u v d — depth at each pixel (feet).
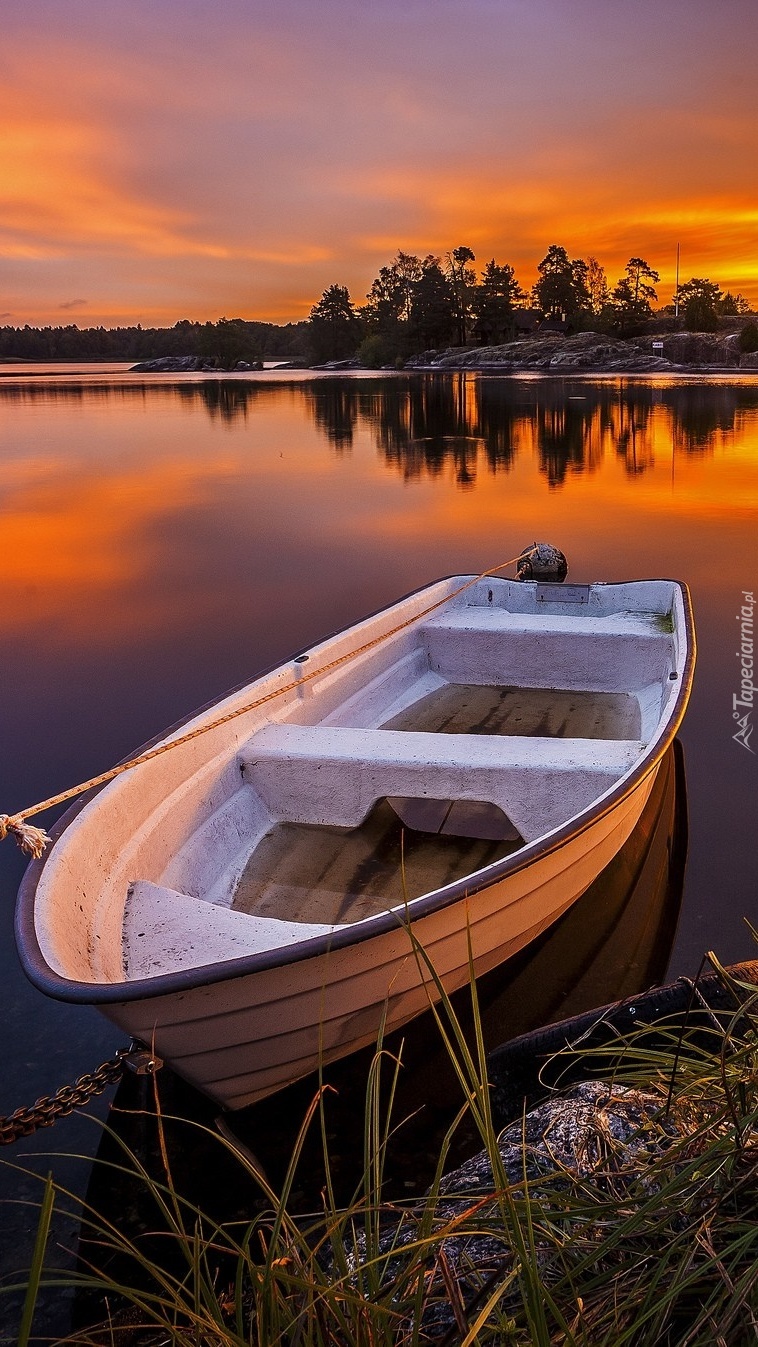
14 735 19.43
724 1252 3.84
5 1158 8.73
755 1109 4.49
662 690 17.10
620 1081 6.84
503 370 297.33
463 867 12.46
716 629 26.16
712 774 17.07
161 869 11.00
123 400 134.31
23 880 8.64
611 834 11.78
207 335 354.74
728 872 13.64
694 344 315.17
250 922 9.16
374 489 52.70
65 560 36.35
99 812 9.99
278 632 27.22
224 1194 8.26
